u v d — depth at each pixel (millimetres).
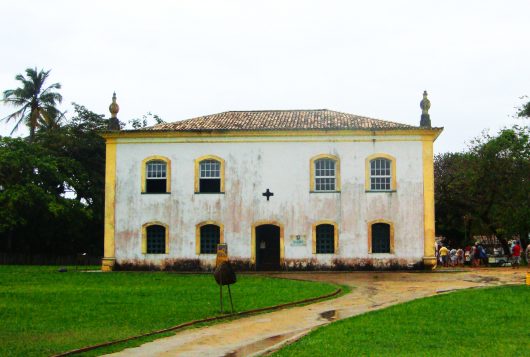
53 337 13125
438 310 16922
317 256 33062
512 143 39656
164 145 34312
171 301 19094
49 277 28812
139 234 33969
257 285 24469
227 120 36250
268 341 13156
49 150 51344
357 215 33094
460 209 47125
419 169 33094
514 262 35812
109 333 13664
